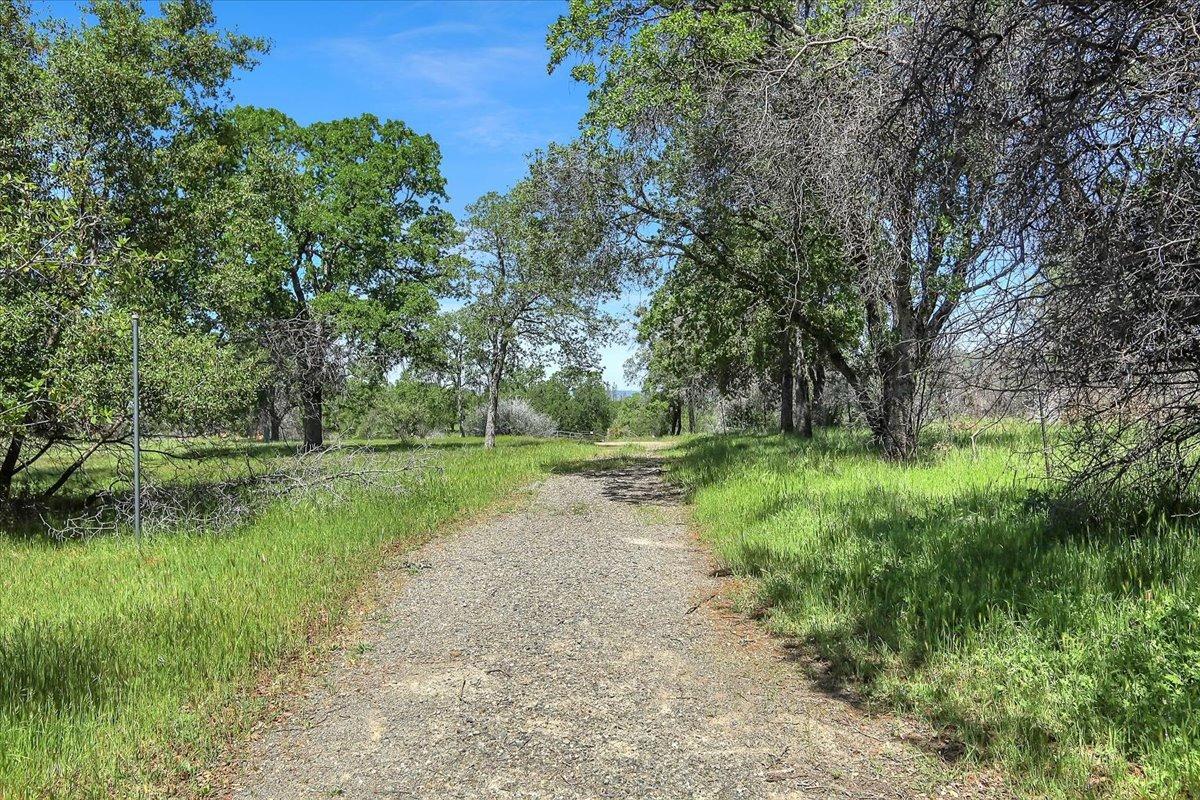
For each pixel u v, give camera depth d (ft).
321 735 12.44
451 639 17.28
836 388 77.05
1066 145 14.37
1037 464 24.98
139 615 17.24
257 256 77.51
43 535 30.32
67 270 27.58
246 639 16.03
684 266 52.54
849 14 30.09
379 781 10.92
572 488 48.21
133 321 27.37
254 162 57.88
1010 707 11.95
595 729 12.48
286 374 64.80
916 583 16.89
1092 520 18.25
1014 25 14.40
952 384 18.28
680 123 41.19
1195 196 13.44
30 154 35.96
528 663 15.66
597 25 42.80
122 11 46.75
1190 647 11.77
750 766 11.12
